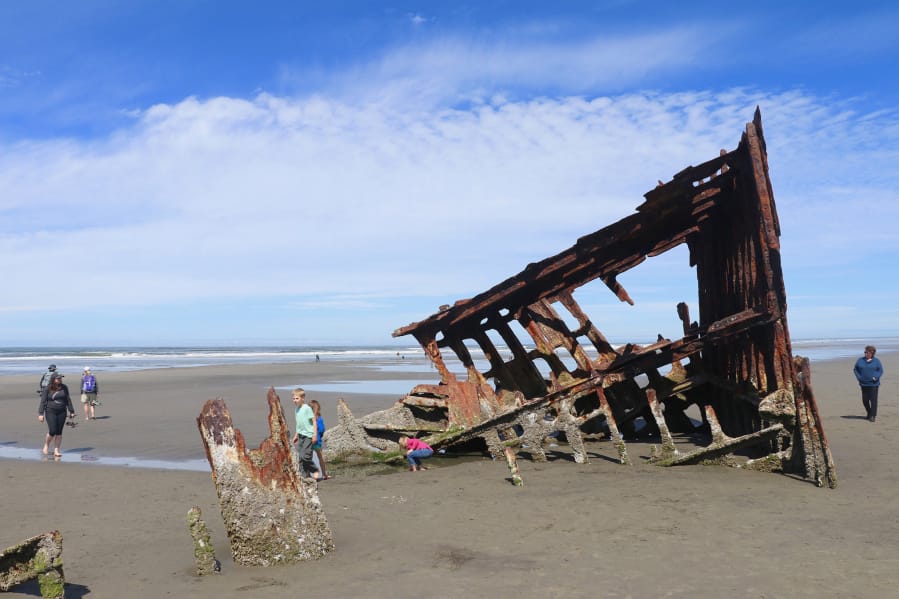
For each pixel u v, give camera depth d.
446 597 5.04
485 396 12.20
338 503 8.45
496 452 11.47
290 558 5.95
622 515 7.35
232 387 29.23
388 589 5.24
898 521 6.84
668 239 12.14
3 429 17.05
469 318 12.81
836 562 5.62
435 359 12.56
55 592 5.11
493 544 6.43
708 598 4.89
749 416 10.96
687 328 12.23
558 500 8.17
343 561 5.98
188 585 5.46
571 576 5.45
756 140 9.13
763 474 9.24
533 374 13.01
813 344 94.00
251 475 6.03
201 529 5.77
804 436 8.70
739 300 10.86
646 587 5.14
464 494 8.76
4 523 7.70
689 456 9.91
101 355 88.00
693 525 6.86
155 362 63.19
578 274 12.34
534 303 12.59
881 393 19.45
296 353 93.06
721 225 11.72
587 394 12.01
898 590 5.00
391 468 11.13
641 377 27.50
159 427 16.67
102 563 6.11
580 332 12.66
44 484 9.96
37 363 62.47
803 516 7.10
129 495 9.17
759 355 10.30
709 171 10.12
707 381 12.23
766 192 9.10
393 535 6.84
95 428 16.78
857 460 10.06
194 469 11.23
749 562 5.67
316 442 10.41
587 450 11.92
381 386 28.97
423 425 12.83
